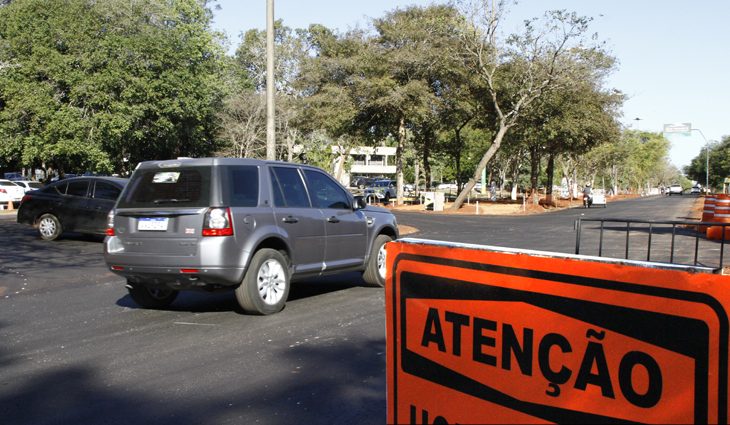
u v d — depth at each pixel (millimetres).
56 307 7789
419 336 2438
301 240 7758
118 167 34406
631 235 18438
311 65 39969
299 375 4996
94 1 28906
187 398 4473
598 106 40188
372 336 6230
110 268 7234
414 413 2453
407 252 2477
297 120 40719
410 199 52656
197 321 6938
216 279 6758
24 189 33000
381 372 5074
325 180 8617
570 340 2014
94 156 27188
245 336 6242
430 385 2393
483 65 34562
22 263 11641
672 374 1806
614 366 1921
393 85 37250
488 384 2213
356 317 7117
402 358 2504
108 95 27469
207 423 4012
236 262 6828
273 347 5836
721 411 1717
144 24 29484
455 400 2309
